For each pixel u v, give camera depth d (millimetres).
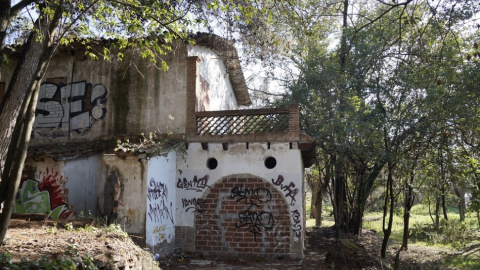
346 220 16531
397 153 11125
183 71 12555
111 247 6801
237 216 11648
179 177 12125
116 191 10297
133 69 12906
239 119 12086
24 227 7684
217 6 8750
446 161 11695
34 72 6332
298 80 14883
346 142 11836
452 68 10859
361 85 13523
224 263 10773
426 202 18156
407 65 12047
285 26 10922
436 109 10891
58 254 5902
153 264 8477
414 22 7102
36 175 11414
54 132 13203
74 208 11172
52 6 7684
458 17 7461
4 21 5984
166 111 12484
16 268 5148
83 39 11617
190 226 11852
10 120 6086
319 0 11766
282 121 11773
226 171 11883
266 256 11305
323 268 10336
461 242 15586
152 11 7930
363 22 14508
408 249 14594
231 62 15141
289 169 11492
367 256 10688
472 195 13078
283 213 11367
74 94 13242
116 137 12586
